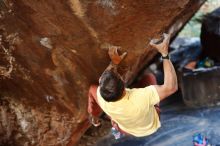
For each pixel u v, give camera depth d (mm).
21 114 5070
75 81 4648
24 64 4566
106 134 6496
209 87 6938
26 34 4285
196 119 6793
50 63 4531
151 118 3770
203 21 7383
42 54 4461
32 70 4617
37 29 4246
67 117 4984
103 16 4055
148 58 4980
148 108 3648
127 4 3947
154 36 4105
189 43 8391
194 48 8023
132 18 4031
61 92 4777
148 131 3830
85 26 4156
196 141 6043
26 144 5270
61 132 5121
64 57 4469
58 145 5234
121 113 3646
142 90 3654
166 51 3701
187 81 7023
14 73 4645
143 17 4012
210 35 7223
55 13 4090
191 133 6453
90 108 4496
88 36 4234
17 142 5266
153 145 6312
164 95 3635
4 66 4559
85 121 5043
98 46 4301
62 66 4543
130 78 5215
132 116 3637
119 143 6395
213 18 7238
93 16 4070
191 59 7582
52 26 4203
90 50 4359
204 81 6934
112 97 3557
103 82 3559
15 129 5191
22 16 4141
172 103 7387
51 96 4840
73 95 4781
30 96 4891
